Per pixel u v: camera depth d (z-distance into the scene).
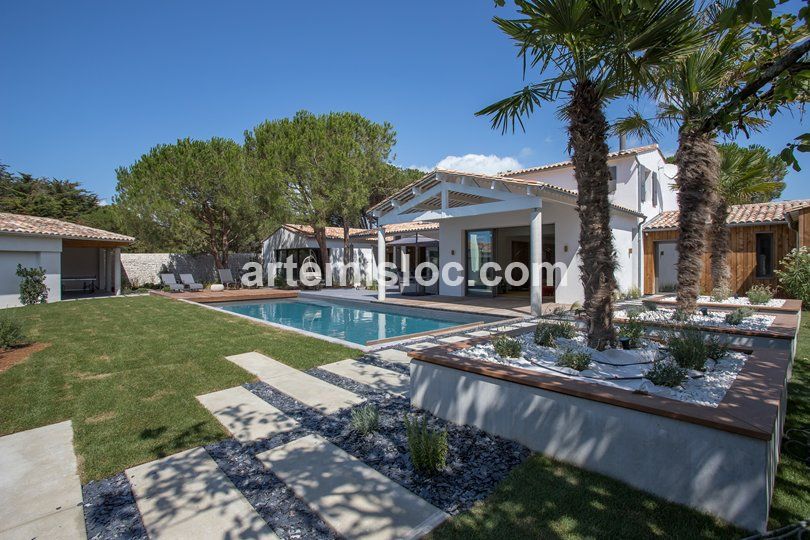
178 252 25.22
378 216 16.09
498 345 4.79
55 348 7.85
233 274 27.53
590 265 4.95
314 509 2.83
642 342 5.33
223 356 7.18
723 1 3.88
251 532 2.62
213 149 21.34
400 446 3.76
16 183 36.09
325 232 25.30
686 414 2.73
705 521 2.61
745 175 9.94
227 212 22.05
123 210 20.75
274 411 4.66
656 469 2.88
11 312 12.84
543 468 3.30
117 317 11.92
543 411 3.53
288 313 15.15
